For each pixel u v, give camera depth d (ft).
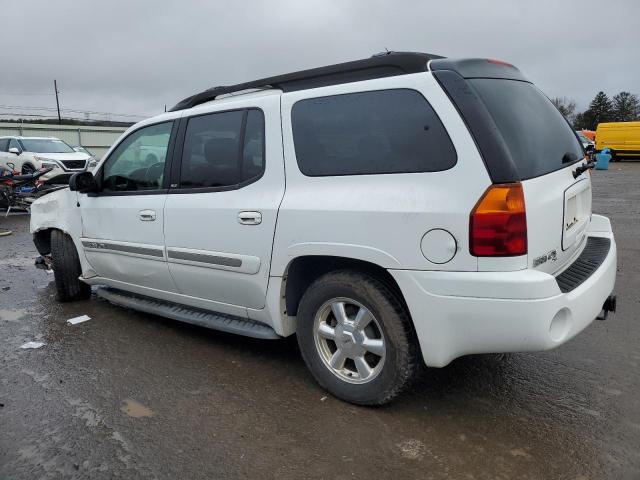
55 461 8.87
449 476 8.29
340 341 10.28
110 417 10.25
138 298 15.33
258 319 11.84
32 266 23.84
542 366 12.10
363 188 9.53
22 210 41.06
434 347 9.04
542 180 9.05
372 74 10.04
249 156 11.39
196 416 10.22
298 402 10.66
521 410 10.19
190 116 12.76
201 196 12.16
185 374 12.10
